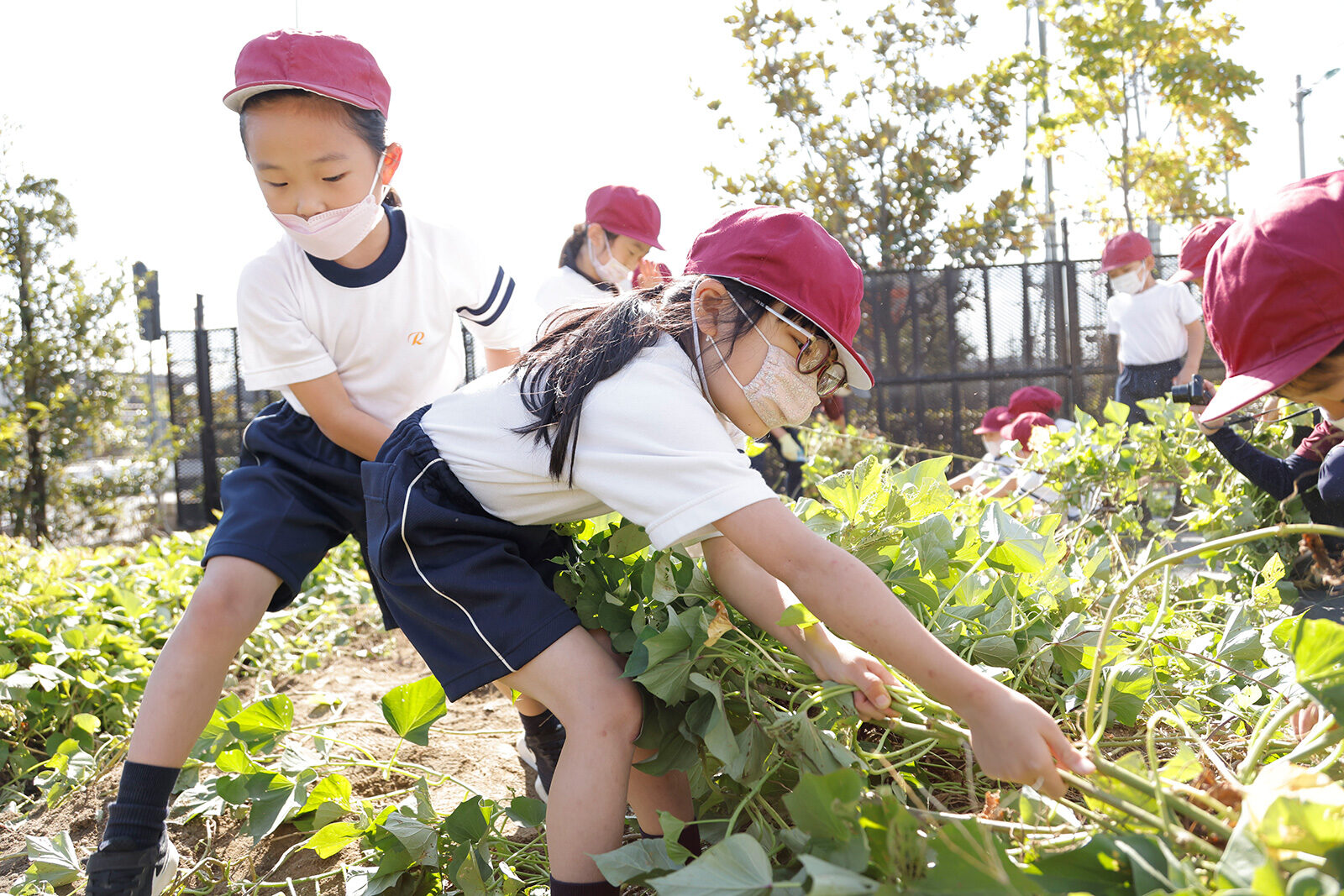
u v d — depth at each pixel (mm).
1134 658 1725
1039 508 3482
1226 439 2662
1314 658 1066
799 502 1988
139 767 1671
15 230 9633
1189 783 1232
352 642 3934
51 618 3066
